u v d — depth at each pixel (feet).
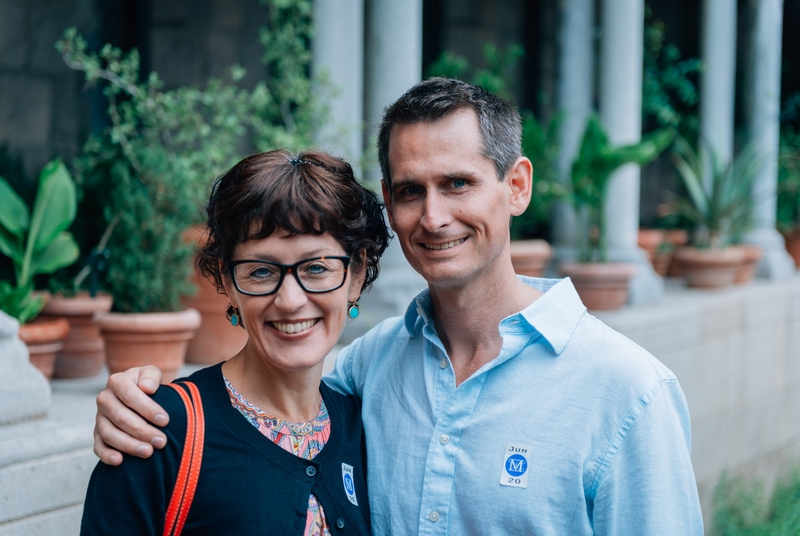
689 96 29.94
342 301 5.13
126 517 4.67
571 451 5.40
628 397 5.37
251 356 5.20
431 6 23.61
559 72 23.18
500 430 5.53
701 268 23.31
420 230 5.55
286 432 5.13
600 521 5.40
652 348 18.02
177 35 18.75
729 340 21.38
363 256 5.42
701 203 24.88
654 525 5.22
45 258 11.94
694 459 19.76
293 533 4.83
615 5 20.83
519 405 5.55
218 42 19.40
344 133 15.20
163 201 12.12
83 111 17.38
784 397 24.48
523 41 26.63
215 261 5.25
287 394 5.20
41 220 11.72
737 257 23.48
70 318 12.55
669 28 32.45
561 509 5.38
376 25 16.47
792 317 24.89
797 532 18.67
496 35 25.66
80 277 13.64
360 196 5.20
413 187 5.57
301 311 4.99
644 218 32.04
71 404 10.47
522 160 5.87
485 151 5.45
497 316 5.78
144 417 4.78
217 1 19.31
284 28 16.07
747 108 28.86
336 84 16.02
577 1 22.99
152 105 14.26
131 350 11.37
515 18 26.27
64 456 8.43
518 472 5.42
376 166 16.24
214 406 4.99
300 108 15.89
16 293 11.19
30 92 16.56
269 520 4.80
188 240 12.75
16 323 8.93
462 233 5.49
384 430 5.98
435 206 5.44
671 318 18.76
